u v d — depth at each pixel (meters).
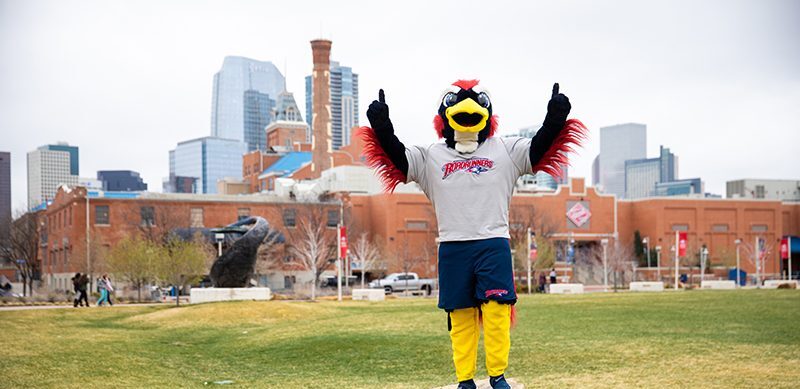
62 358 15.56
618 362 13.62
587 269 75.06
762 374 11.81
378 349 16.73
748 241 83.06
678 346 15.38
